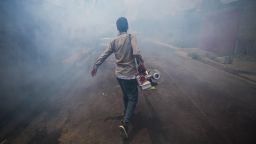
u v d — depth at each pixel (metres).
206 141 2.93
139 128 3.31
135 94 3.02
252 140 2.97
